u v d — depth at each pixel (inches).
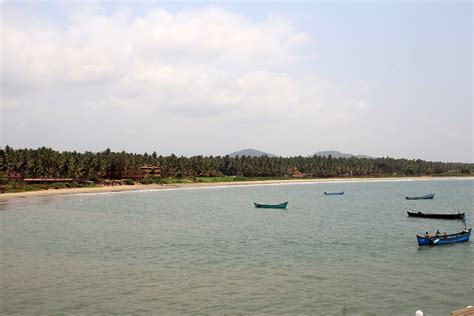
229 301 1268.5
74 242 2262.6
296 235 2546.8
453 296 1331.2
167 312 1177.4
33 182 6855.3
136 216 3577.8
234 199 5743.1
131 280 1492.4
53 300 1273.4
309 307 1222.9
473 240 2337.6
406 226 2994.6
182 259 1843.0
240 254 1952.5
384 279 1519.4
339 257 1888.5
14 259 1830.7
